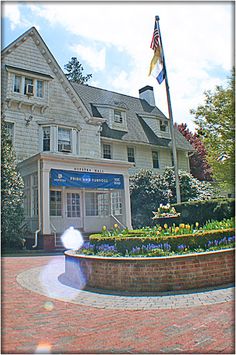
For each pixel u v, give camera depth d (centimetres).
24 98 1666
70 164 1460
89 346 341
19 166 1509
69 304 509
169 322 416
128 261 606
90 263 647
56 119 1783
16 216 1277
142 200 1925
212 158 2053
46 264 925
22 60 1720
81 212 1717
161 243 679
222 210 1105
